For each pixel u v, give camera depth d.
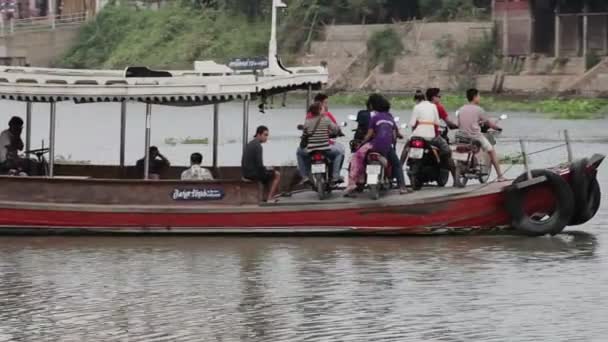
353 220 37.81
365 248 36.66
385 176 38.69
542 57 150.88
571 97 145.38
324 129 38.53
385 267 33.88
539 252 36.03
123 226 38.00
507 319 28.03
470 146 39.34
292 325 27.66
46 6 195.25
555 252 36.03
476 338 26.48
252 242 37.72
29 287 31.62
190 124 108.69
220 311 29.00
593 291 30.70
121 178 42.06
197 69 39.97
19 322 28.06
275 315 28.56
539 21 152.62
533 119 125.50
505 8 153.00
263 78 38.84
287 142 87.31
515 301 29.73
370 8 169.38
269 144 85.12
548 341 26.19
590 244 37.38
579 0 151.00
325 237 38.31
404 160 39.31
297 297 30.34
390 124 38.25
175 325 27.72
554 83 147.62
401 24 162.75
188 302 29.92
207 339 26.56
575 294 30.41
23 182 37.97
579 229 40.47
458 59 156.00
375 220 37.81
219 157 71.75
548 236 38.66
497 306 29.25
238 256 35.56
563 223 37.88
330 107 150.75
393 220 37.84
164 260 35.06
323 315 28.55
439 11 164.62
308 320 28.09
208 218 37.94
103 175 42.19
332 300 30.00
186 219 37.97
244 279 32.44
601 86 144.50
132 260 35.06
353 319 28.14
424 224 37.88
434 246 36.97
